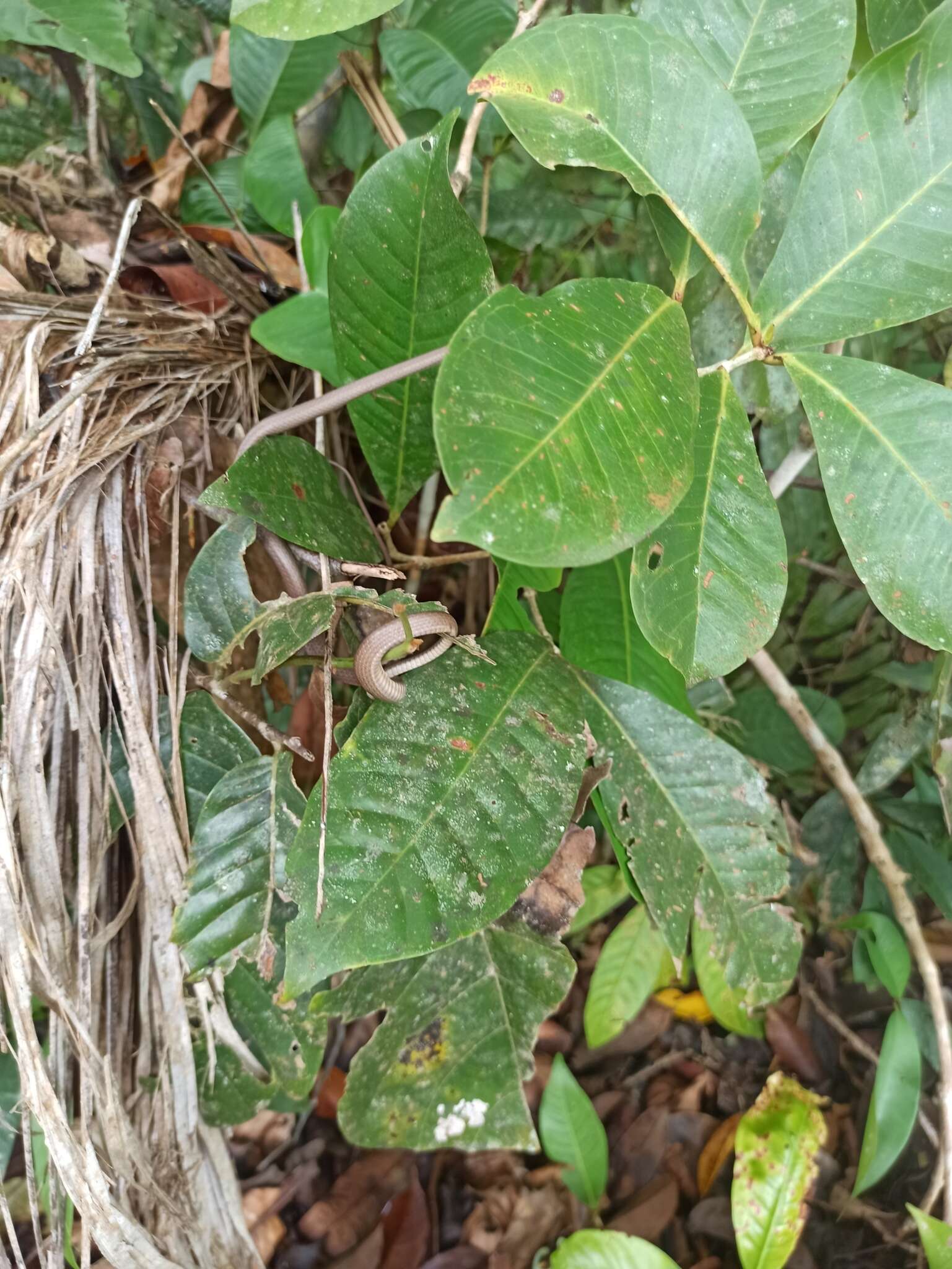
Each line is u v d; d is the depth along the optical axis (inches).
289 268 19.8
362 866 13.5
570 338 11.6
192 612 15.4
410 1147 16.3
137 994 18.0
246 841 15.9
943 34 13.1
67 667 15.9
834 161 13.6
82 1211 15.0
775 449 22.5
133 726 16.3
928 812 22.9
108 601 16.4
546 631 19.4
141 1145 17.0
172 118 21.5
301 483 15.1
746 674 24.6
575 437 10.9
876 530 13.2
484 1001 16.7
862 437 13.3
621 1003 22.9
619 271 20.4
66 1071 16.5
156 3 20.7
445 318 15.1
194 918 15.6
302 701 18.5
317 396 18.4
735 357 14.2
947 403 13.1
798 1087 21.4
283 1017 16.7
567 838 16.6
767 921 17.3
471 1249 22.1
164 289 19.6
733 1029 23.6
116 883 17.7
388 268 14.8
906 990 24.0
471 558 17.7
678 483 11.6
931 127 13.4
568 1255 19.5
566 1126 21.5
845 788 22.3
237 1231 18.0
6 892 15.1
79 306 17.9
